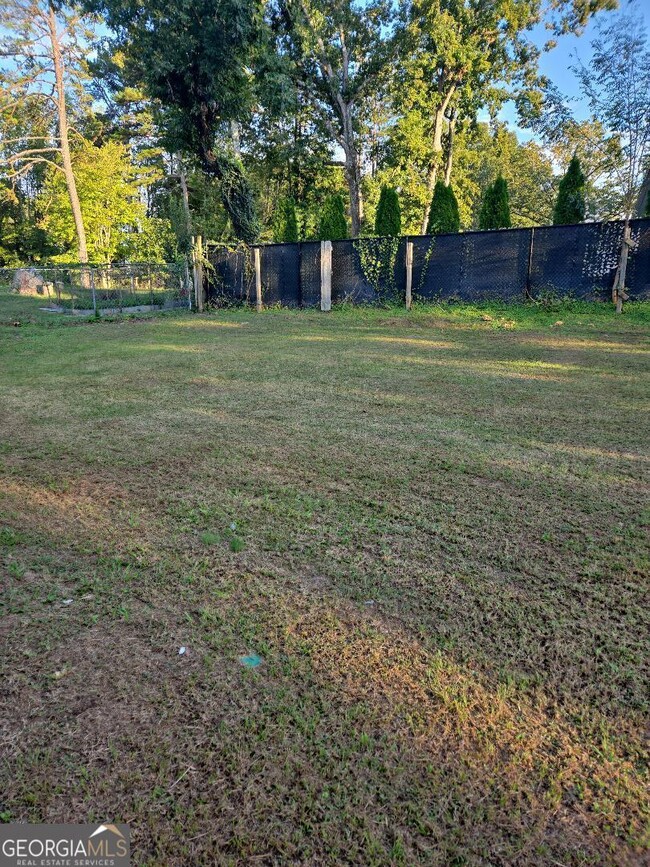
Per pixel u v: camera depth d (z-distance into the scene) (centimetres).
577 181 1273
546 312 1002
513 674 160
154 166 3148
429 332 895
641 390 490
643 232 970
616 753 135
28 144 3014
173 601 197
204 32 1422
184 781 128
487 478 302
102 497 287
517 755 134
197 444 366
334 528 248
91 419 430
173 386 539
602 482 295
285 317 1142
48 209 3042
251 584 207
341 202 1583
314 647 172
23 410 459
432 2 1869
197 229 2005
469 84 2159
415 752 135
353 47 2041
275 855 112
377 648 172
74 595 202
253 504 275
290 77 1766
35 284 2023
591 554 223
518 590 200
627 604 192
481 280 1108
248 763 132
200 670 163
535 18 1977
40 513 270
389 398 479
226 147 1738
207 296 1373
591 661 165
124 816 120
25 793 125
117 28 1579
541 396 476
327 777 129
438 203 1433
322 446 358
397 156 2186
